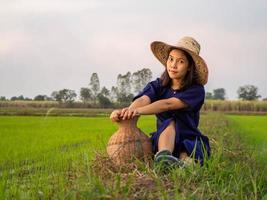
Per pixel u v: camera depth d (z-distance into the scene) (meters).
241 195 4.90
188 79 6.11
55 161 7.43
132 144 5.79
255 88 128.88
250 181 5.71
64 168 6.45
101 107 67.94
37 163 7.95
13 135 19.31
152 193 4.58
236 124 33.44
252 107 88.06
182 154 5.95
